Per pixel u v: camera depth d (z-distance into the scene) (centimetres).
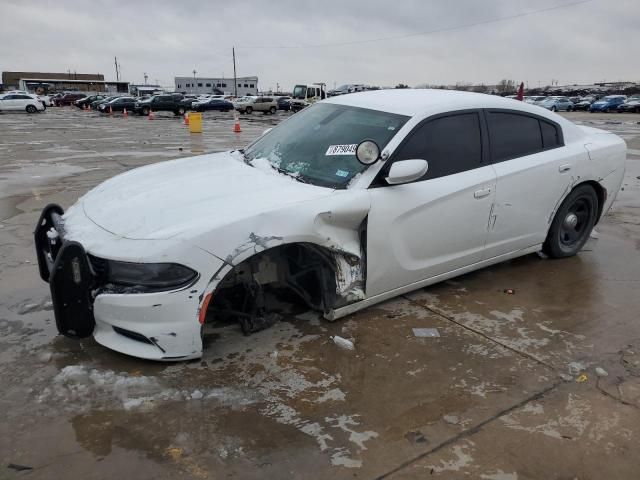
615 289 443
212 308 341
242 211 311
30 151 1407
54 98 6438
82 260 294
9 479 224
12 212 668
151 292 289
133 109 4403
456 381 306
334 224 335
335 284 353
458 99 411
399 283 381
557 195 462
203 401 280
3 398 278
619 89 9581
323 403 282
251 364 316
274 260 354
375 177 351
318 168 370
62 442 248
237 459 240
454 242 399
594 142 496
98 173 1002
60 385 289
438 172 383
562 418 275
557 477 235
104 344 304
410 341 349
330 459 242
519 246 457
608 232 606
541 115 460
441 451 249
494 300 416
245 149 460
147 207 326
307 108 464
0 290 415
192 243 290
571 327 375
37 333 347
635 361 332
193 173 388
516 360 330
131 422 262
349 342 337
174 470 233
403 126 371
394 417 272
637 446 255
